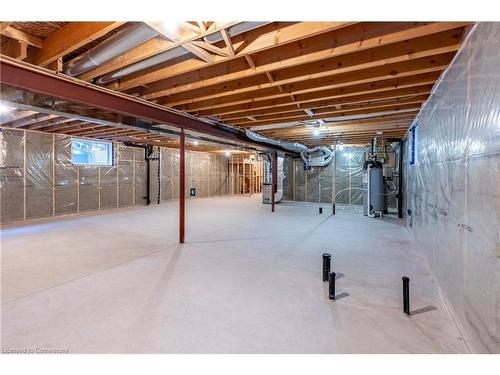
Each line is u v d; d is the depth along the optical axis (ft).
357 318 6.66
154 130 16.47
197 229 17.20
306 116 15.11
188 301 7.50
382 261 11.02
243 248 12.84
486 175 4.82
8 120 16.65
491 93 4.67
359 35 7.13
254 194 46.55
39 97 10.29
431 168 9.85
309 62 8.45
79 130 21.07
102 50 7.15
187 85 10.10
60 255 11.60
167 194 33.88
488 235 4.68
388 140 24.17
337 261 11.01
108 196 26.68
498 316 4.30
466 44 6.13
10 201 19.45
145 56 7.66
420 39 7.49
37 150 20.98
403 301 7.09
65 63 8.26
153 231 16.57
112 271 9.72
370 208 22.48
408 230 16.89
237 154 43.60
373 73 9.27
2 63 7.56
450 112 7.37
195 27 6.36
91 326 6.25
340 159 32.58
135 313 6.84
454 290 6.64
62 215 22.53
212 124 16.30
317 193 34.09
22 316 6.66
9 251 12.17
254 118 15.89
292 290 8.25
